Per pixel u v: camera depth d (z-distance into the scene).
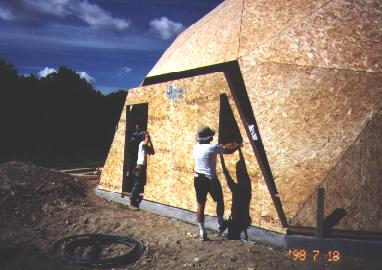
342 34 6.29
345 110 5.65
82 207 7.06
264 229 5.27
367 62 5.93
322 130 5.58
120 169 7.86
